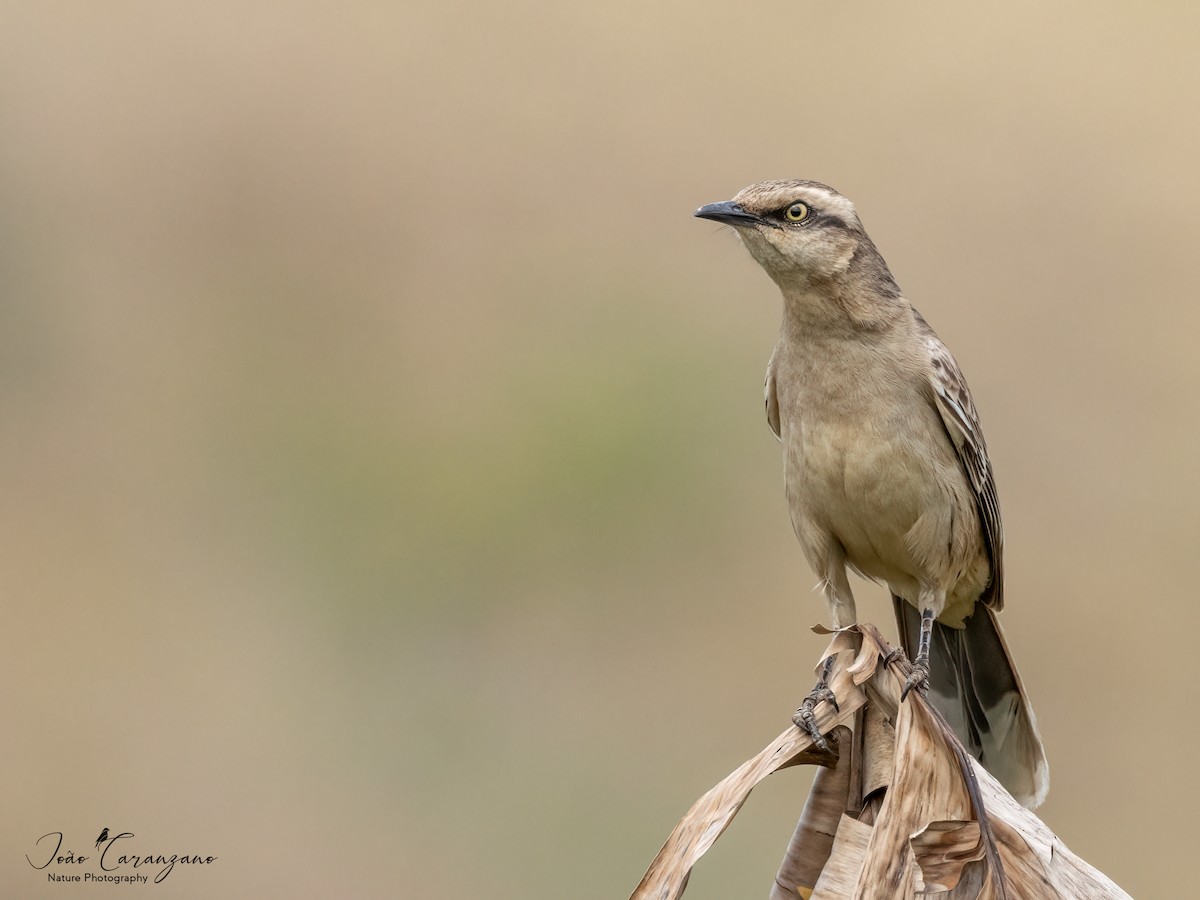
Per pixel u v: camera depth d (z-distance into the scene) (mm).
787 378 10430
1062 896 6918
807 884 7809
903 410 10102
